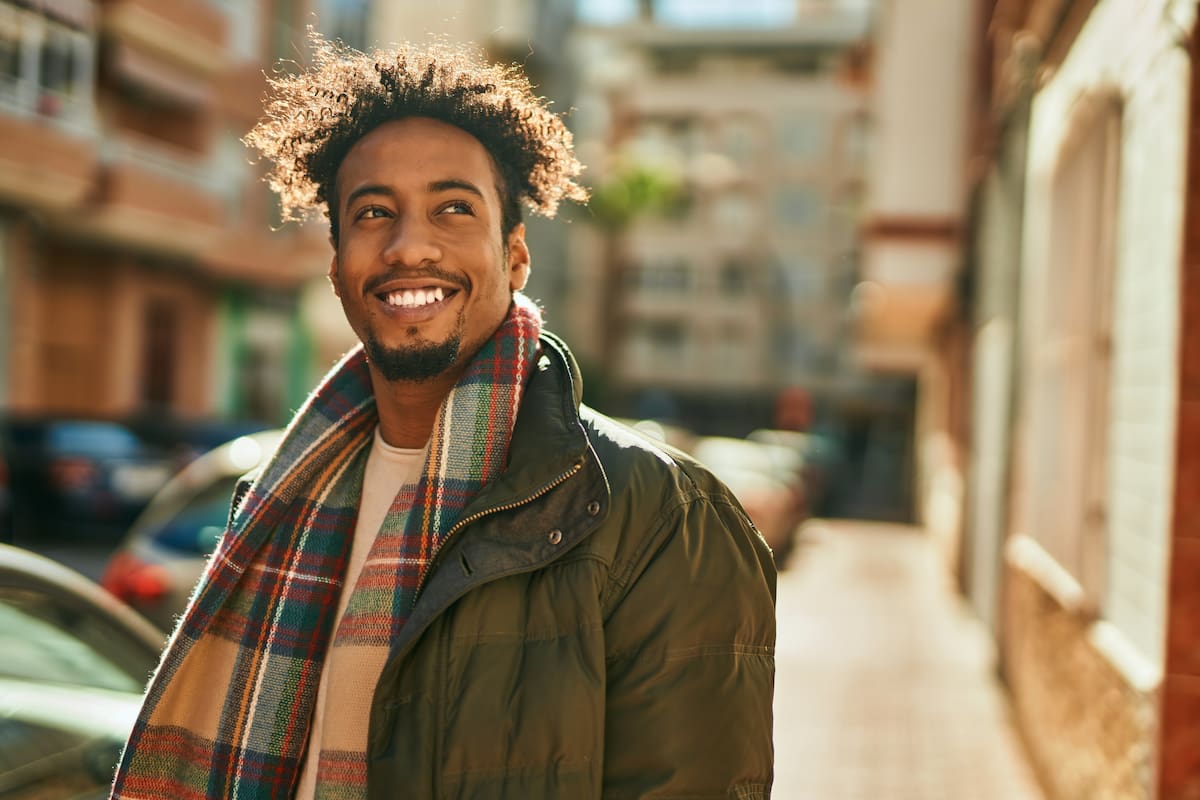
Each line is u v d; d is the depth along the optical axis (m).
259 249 23.81
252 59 23.14
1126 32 4.57
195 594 1.84
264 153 2.02
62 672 2.51
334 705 1.67
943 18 13.64
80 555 13.89
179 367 23.22
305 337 27.48
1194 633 3.53
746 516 1.72
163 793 1.82
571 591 1.57
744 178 50.06
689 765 1.54
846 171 49.44
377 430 1.89
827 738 6.84
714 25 50.03
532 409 1.69
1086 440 4.92
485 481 1.68
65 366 20.77
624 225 45.62
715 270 50.41
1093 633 4.69
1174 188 3.67
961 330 14.02
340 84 1.90
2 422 15.04
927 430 24.72
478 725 1.53
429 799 1.53
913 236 13.78
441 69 1.84
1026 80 7.86
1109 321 4.77
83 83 18.20
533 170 1.95
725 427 51.06
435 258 1.71
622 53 50.91
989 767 6.28
